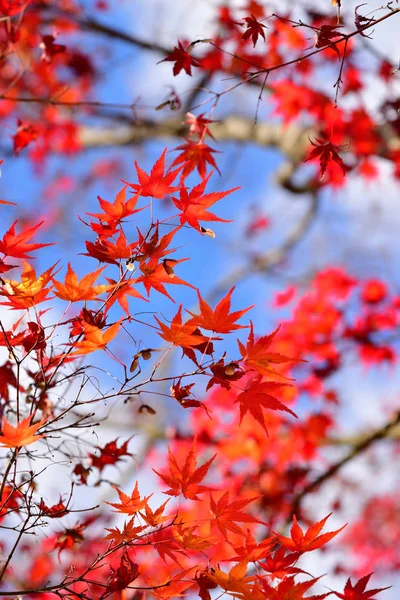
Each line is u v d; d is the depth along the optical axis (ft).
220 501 4.95
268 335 4.84
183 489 4.91
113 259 4.92
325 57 9.34
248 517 4.91
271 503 9.70
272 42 9.39
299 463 9.93
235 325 4.83
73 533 5.41
